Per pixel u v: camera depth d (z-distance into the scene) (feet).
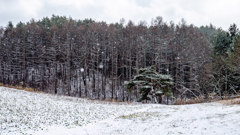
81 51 148.15
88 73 148.36
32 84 138.00
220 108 45.62
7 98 54.90
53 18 243.19
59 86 137.69
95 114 49.03
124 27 169.07
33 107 48.14
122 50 152.05
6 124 32.22
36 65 154.40
